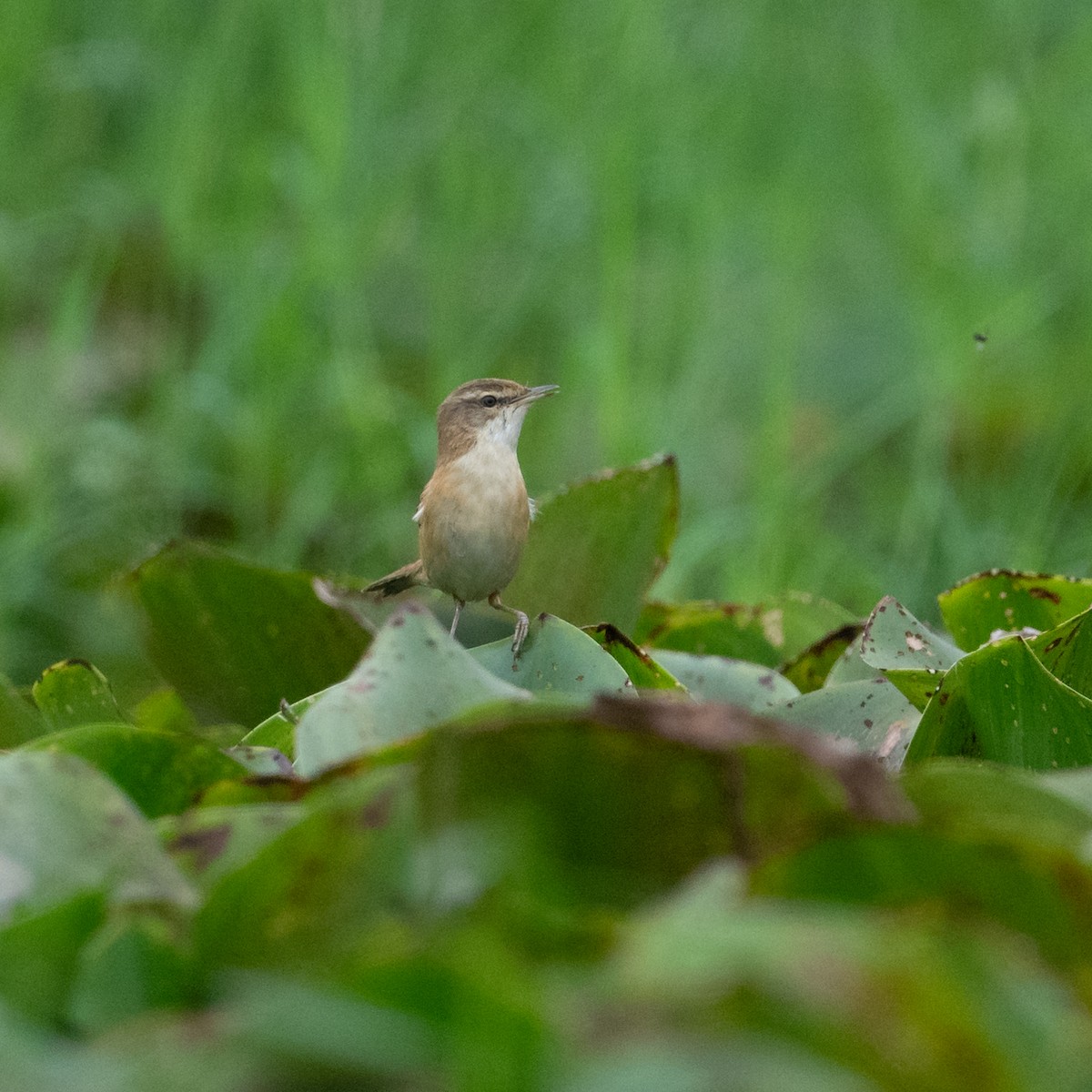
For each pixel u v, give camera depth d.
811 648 6.98
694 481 13.95
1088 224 15.57
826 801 3.47
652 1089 2.38
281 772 4.69
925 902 3.11
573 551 7.86
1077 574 13.23
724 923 2.75
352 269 14.14
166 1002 3.10
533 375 15.39
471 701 4.36
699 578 13.88
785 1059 2.51
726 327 15.64
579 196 14.95
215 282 14.88
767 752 3.45
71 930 3.13
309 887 3.22
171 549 6.66
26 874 3.36
